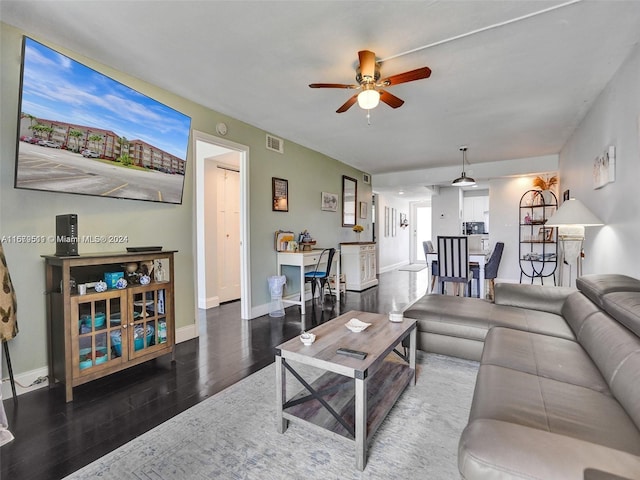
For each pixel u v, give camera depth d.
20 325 2.14
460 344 2.57
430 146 4.97
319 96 3.19
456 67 2.61
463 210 9.09
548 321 2.39
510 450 0.93
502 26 2.09
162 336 2.62
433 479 1.41
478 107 3.44
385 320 2.37
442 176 6.59
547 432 1.02
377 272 8.16
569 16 1.99
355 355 1.66
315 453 1.58
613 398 1.35
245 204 3.98
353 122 3.93
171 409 1.97
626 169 2.46
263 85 2.95
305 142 4.80
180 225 3.21
